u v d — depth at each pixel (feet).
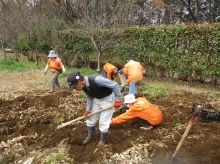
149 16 60.70
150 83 37.29
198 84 36.68
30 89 32.19
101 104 17.17
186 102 26.89
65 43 50.75
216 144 17.84
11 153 17.16
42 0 57.47
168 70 39.27
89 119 17.81
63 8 52.80
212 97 29.27
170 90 32.40
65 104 25.75
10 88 32.71
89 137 18.16
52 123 21.74
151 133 19.52
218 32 33.19
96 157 16.70
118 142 18.48
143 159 16.70
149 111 19.69
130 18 45.88
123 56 43.55
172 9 79.61
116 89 16.10
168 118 22.21
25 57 64.75
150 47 40.27
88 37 45.01
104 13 43.27
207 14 79.87
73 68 48.49
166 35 37.99
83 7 45.11
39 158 16.46
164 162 16.38
